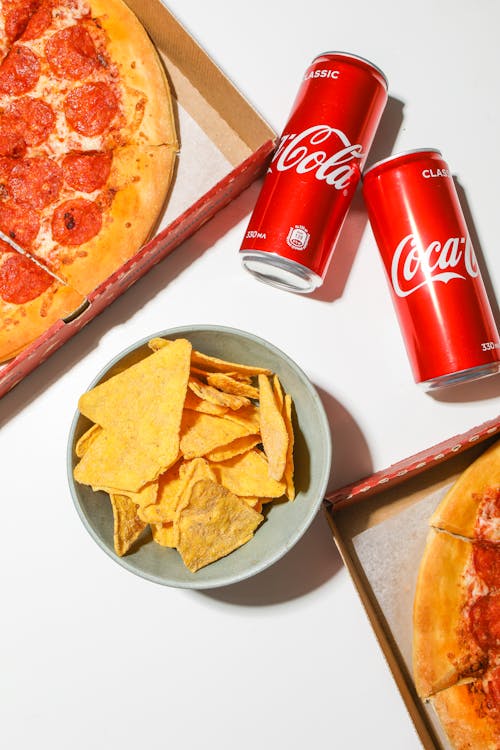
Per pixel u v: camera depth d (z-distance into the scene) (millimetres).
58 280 731
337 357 756
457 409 753
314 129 691
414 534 709
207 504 661
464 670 690
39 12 736
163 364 664
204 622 741
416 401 754
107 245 730
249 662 741
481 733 684
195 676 740
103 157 739
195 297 757
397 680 651
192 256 760
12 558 742
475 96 780
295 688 740
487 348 691
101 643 741
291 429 684
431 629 691
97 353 750
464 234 697
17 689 738
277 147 716
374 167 696
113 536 687
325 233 697
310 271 697
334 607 741
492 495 701
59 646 741
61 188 737
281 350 723
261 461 689
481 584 697
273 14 781
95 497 682
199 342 693
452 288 688
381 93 703
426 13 786
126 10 734
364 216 763
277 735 737
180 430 672
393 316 759
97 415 663
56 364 748
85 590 742
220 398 667
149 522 669
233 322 756
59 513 745
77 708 739
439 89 779
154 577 650
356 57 693
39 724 737
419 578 698
